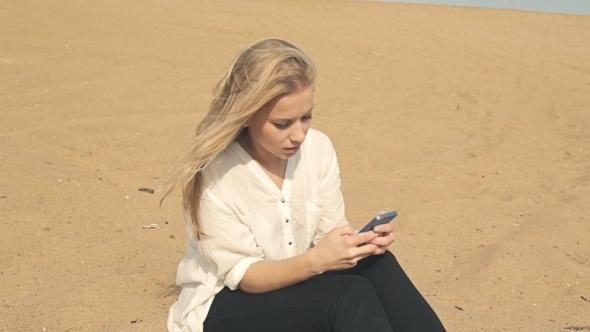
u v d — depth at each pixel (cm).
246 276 236
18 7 1310
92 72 934
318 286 229
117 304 339
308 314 228
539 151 751
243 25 1452
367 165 657
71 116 729
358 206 531
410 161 690
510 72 1255
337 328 221
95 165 572
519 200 563
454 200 545
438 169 653
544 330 329
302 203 256
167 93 867
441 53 1369
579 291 387
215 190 240
